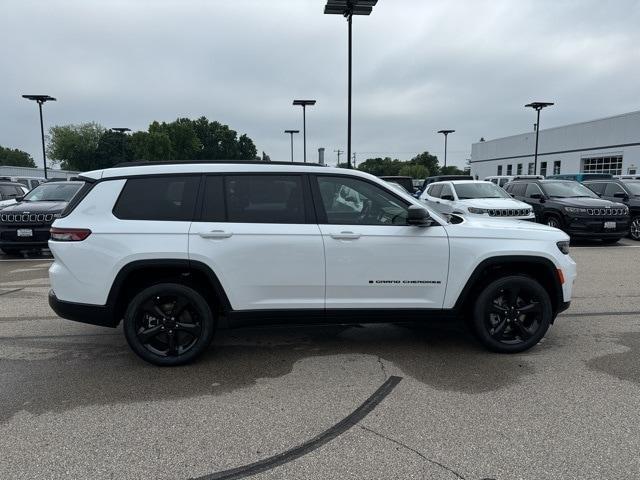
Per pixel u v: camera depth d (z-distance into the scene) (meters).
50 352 4.88
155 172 4.44
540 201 13.52
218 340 5.24
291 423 3.43
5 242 10.47
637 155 38.28
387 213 4.54
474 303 4.68
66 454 3.05
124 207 4.35
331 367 4.46
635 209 13.68
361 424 3.41
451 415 3.52
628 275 8.68
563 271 4.68
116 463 2.95
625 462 2.92
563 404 3.68
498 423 3.40
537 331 4.71
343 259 4.41
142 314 4.41
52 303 4.38
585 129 44.12
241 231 4.32
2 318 6.10
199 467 2.91
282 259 4.36
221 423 3.44
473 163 66.19
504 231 4.62
